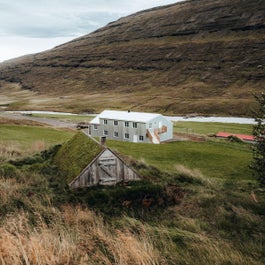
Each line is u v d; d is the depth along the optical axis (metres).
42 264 9.16
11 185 18.89
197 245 13.16
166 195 20.73
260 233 16.86
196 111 191.38
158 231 14.28
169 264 10.81
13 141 44.44
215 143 65.25
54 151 27.83
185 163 41.94
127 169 22.66
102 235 12.05
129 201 19.72
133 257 10.02
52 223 13.54
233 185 27.17
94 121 80.88
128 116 76.25
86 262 9.83
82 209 18.02
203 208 19.86
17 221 12.86
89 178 21.41
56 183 21.08
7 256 9.41
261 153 20.19
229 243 14.62
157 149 50.88
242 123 137.00
